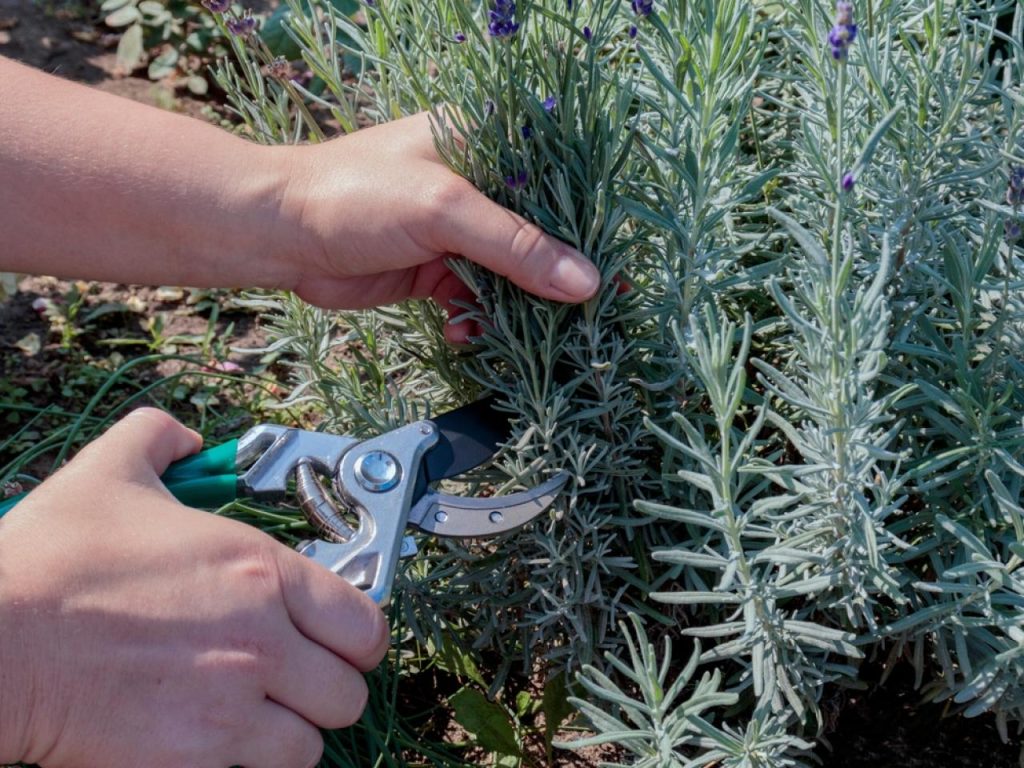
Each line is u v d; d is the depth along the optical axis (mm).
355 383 1798
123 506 1235
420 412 1816
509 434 1500
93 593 1144
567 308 1473
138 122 1534
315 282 1611
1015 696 1352
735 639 1456
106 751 1151
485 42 1373
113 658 1136
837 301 1128
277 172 1524
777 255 1659
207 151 1528
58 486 1247
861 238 1566
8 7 3482
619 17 1759
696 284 1492
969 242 1618
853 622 1346
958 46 1607
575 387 1472
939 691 1465
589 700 1590
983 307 1529
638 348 1527
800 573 1373
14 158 1473
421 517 1394
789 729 1497
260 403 2293
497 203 1462
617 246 1436
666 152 1371
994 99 1697
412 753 1672
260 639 1187
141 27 3297
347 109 1711
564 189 1354
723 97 1428
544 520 1518
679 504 1557
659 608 1587
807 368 1517
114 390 2410
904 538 1567
